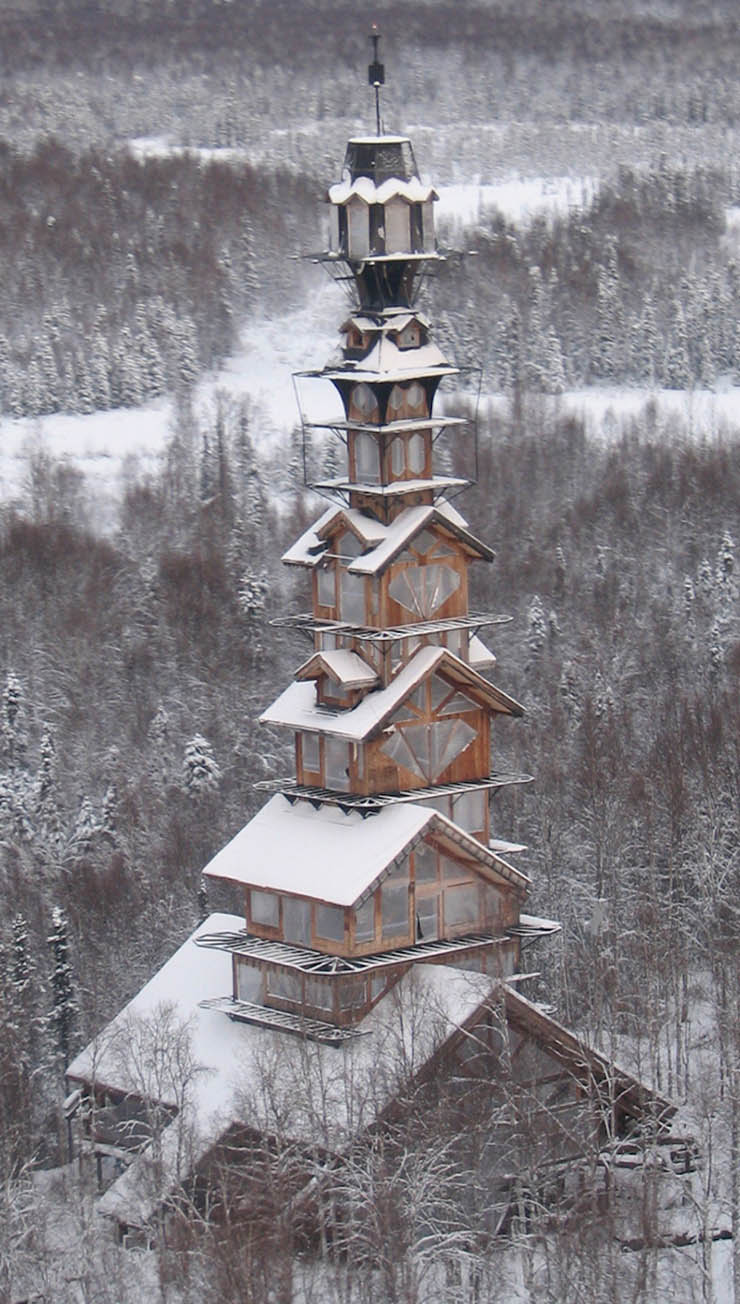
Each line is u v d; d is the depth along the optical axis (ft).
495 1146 628.28
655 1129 614.34
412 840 644.69
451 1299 579.48
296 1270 596.70
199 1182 620.90
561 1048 643.45
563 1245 574.15
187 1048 625.41
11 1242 591.37
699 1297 601.21
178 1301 573.74
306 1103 599.57
